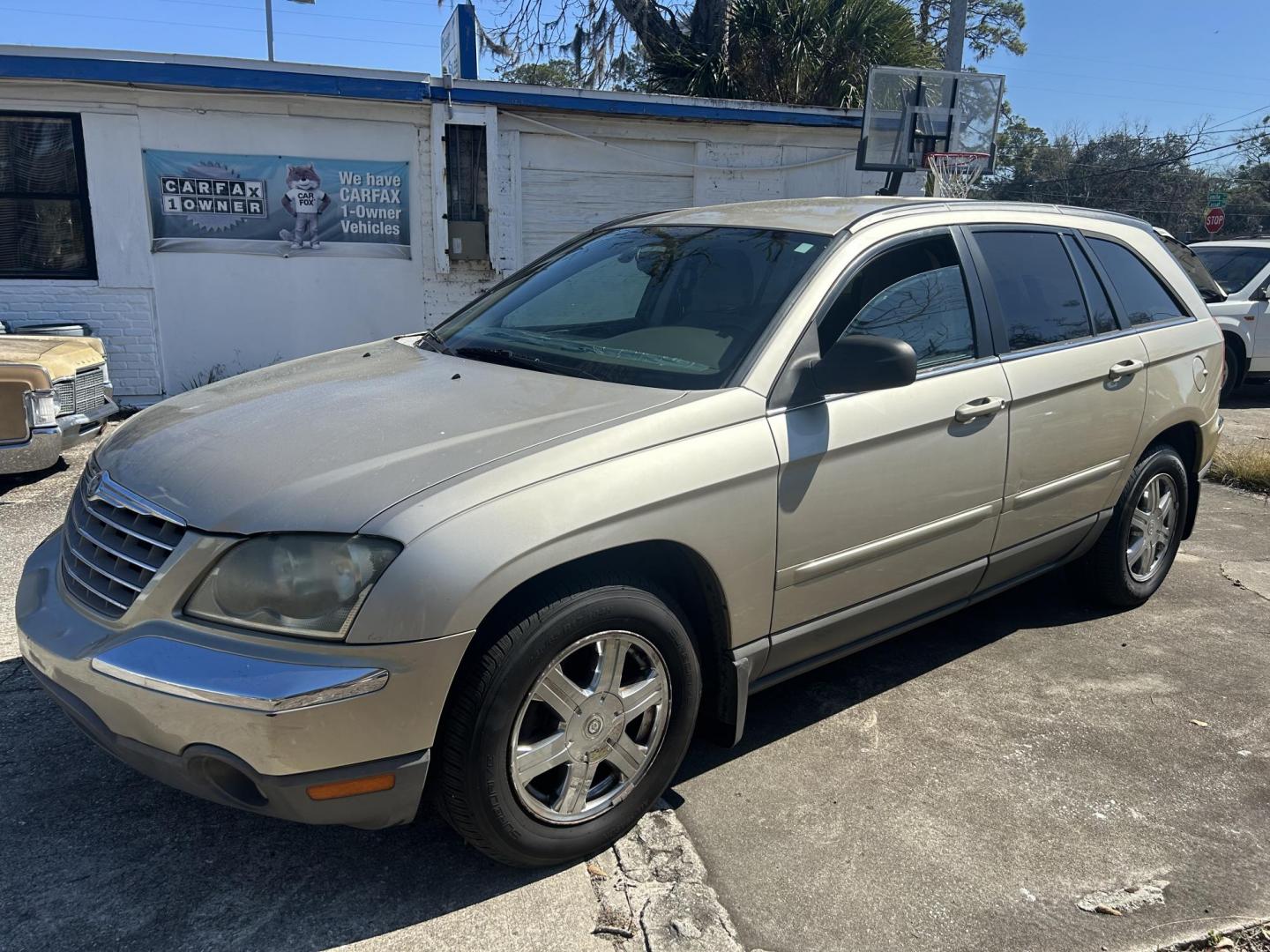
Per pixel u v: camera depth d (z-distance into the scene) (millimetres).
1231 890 2754
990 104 9203
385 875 2729
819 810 3078
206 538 2346
